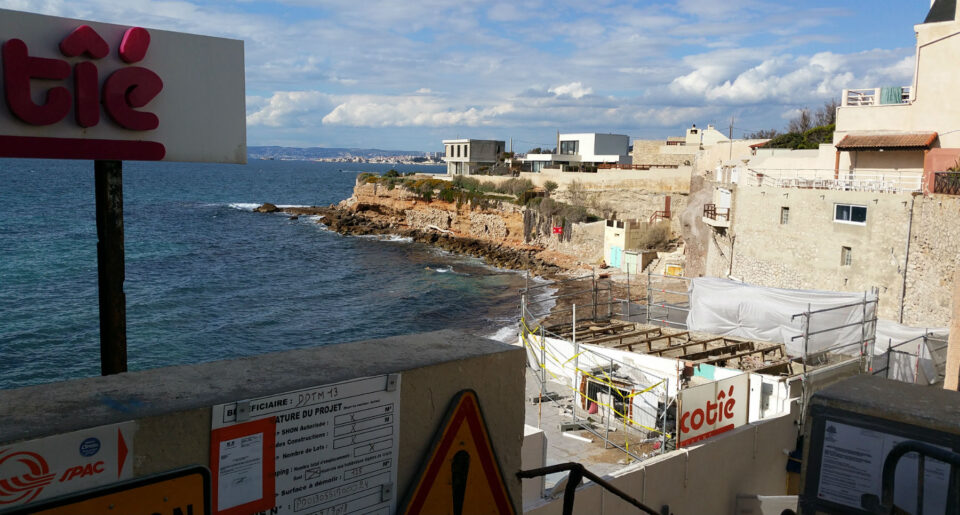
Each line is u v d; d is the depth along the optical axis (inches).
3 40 287.1
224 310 2224.4
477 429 159.8
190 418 115.6
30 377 1493.6
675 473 519.2
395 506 146.4
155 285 2576.3
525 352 171.2
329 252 3420.3
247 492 123.3
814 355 903.1
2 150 286.7
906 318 1170.6
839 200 1289.4
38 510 101.0
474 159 4810.5
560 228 3031.5
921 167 1369.3
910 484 135.0
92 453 106.0
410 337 175.2
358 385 136.9
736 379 621.9
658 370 725.9
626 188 3048.7
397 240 3764.8
